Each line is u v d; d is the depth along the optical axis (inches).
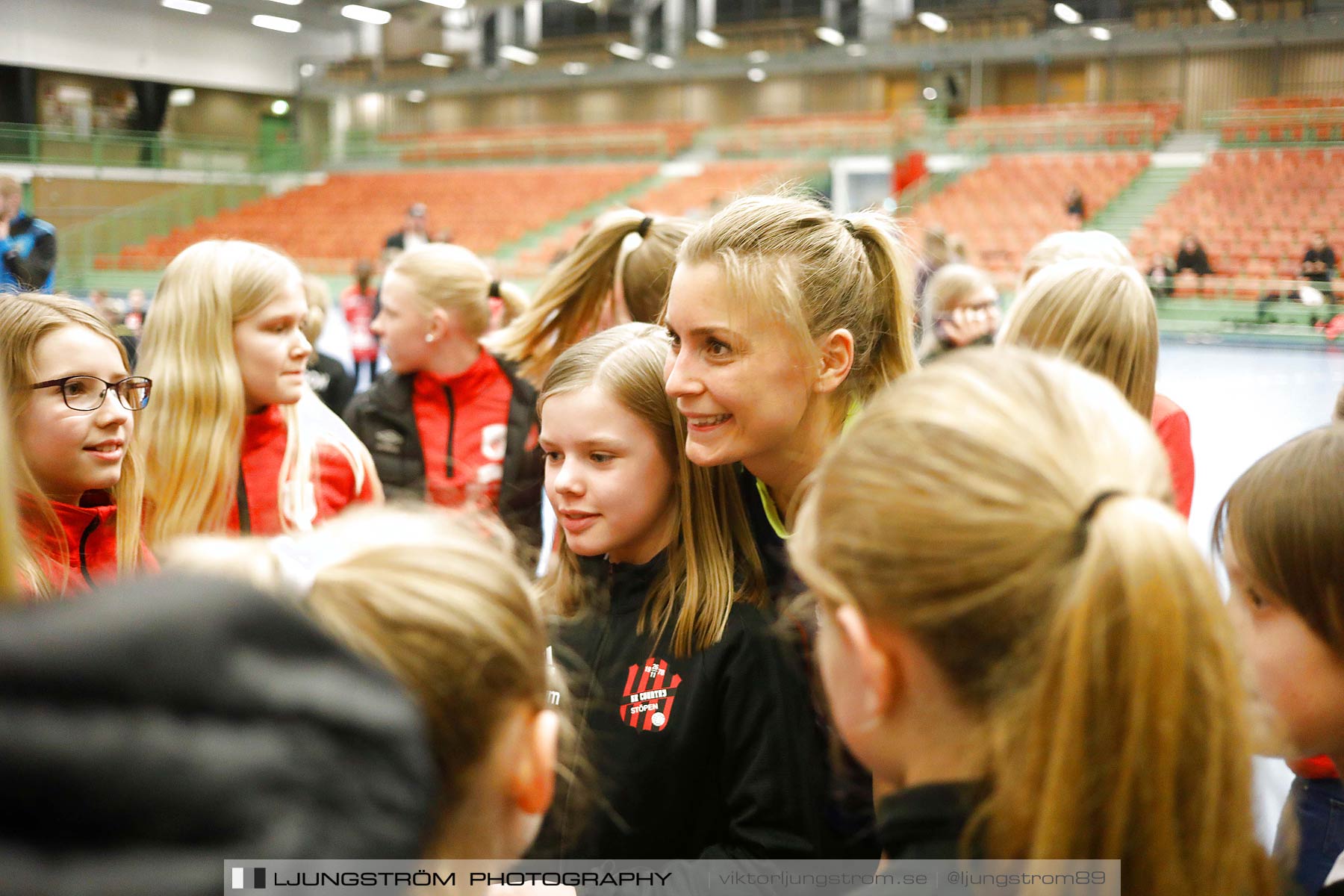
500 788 26.2
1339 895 32.0
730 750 44.4
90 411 54.4
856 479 24.7
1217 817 22.0
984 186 679.7
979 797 23.3
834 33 885.2
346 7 822.5
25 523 53.8
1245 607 35.8
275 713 13.0
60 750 11.4
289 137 913.5
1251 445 239.6
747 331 43.8
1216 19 705.0
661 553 48.7
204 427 69.9
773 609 46.6
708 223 46.6
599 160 867.4
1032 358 26.4
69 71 745.0
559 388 48.3
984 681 23.0
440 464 97.7
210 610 12.9
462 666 24.6
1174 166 652.1
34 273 256.2
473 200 817.5
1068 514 22.8
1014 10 796.0
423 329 96.3
